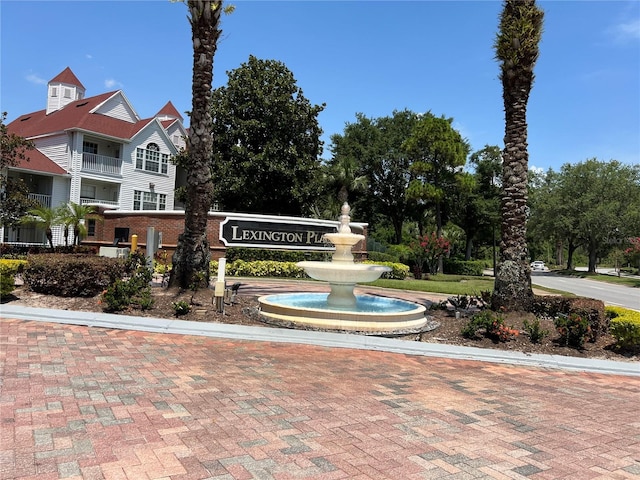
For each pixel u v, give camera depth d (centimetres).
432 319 1053
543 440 440
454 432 446
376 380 623
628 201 4694
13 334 759
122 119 3362
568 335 892
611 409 566
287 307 948
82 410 446
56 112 3462
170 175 3584
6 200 2028
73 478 316
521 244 1048
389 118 4759
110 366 607
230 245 2027
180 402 484
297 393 539
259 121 3033
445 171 3628
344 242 1076
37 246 2581
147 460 349
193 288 1100
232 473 336
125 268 1196
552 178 5347
